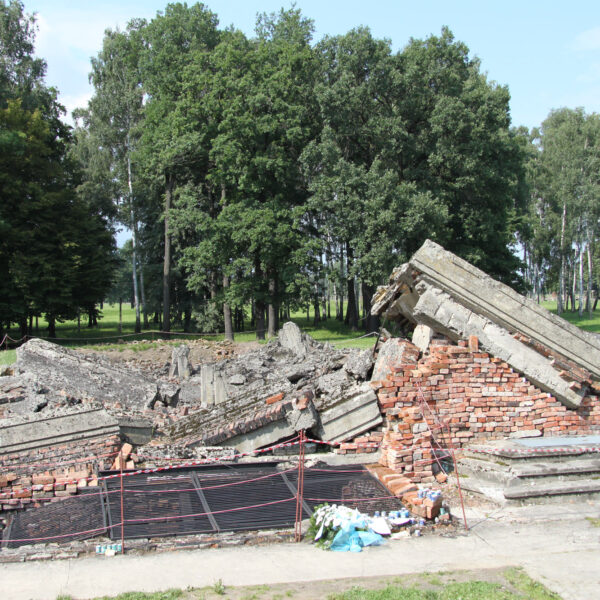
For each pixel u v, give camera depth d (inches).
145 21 1875.0
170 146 1462.8
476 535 308.2
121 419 443.8
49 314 1652.3
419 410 405.1
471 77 1423.5
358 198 1318.9
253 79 1424.7
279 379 604.7
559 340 437.4
